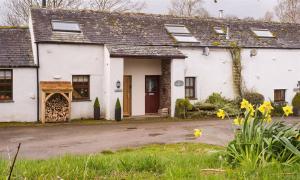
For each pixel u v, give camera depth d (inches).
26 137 620.4
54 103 820.6
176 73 908.6
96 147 530.0
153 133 663.8
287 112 274.5
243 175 204.2
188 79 973.8
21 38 882.1
